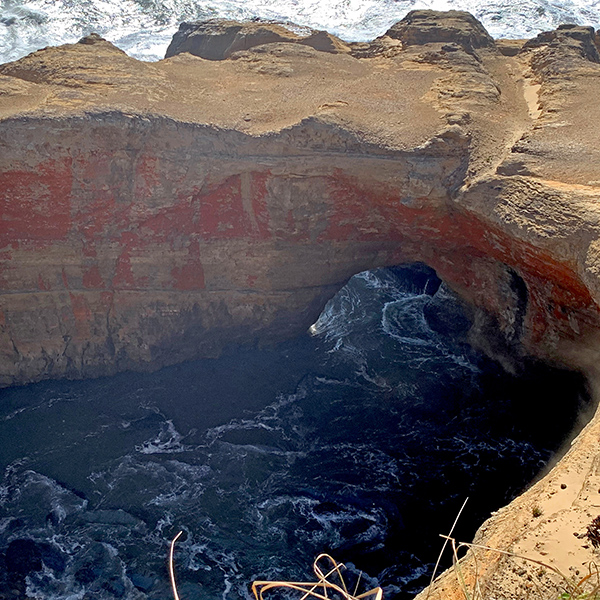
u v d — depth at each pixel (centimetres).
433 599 718
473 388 2208
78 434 2003
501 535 816
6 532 1719
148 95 1973
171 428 2041
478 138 1873
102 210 1911
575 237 1522
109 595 1574
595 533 718
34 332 2078
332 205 1989
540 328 2027
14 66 2123
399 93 2152
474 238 1941
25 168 1795
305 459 1958
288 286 2170
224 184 1942
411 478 1888
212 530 1741
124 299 2095
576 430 1975
